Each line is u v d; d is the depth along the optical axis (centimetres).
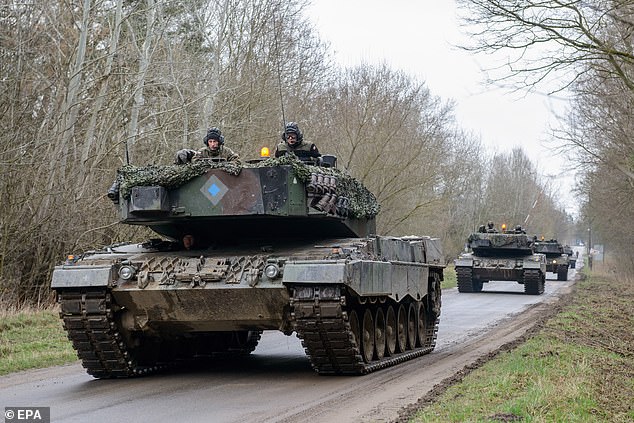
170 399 1232
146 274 1418
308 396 1242
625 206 4928
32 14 2664
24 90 2803
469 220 8369
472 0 1702
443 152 5091
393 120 4500
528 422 942
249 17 3528
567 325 2356
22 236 2655
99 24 3097
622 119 3169
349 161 4359
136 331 1486
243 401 1205
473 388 1227
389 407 1129
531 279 4069
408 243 1838
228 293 1380
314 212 1472
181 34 3609
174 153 3095
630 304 3456
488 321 2684
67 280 1403
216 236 1617
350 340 1384
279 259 1380
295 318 1360
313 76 3919
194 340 1764
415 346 1892
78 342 1441
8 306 2530
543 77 1723
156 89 3328
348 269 1339
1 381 1458
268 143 3494
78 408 1159
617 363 1606
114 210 2997
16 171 2553
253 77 3488
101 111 3045
